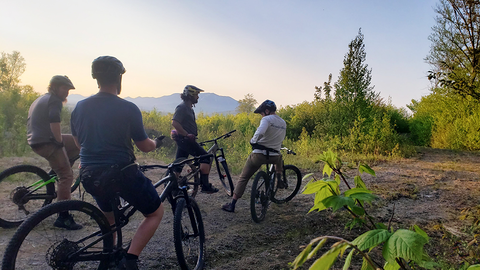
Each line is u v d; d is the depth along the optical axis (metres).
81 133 2.62
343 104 14.27
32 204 4.66
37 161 8.23
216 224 4.84
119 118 2.61
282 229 4.68
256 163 5.11
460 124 14.39
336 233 4.45
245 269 3.48
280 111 18.06
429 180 7.70
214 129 16.23
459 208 5.57
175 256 3.72
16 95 12.89
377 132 12.40
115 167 2.54
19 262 2.93
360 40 13.85
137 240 2.79
